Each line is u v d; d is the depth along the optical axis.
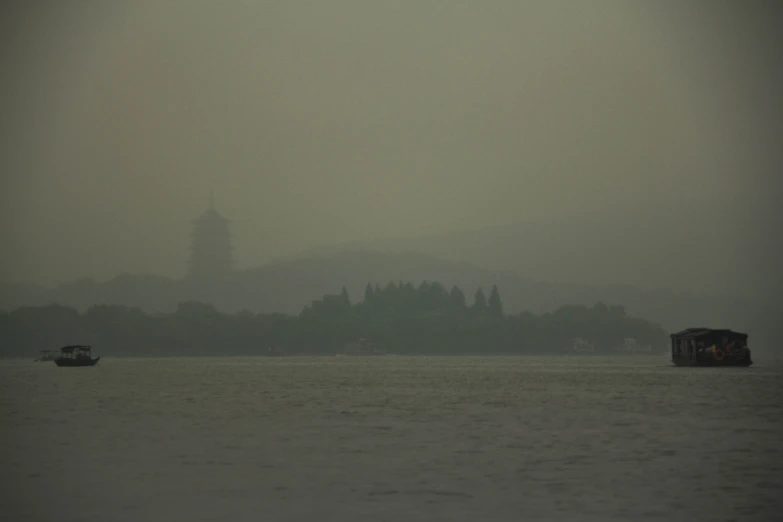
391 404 127.31
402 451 75.38
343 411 114.69
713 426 93.88
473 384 189.38
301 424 97.50
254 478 63.16
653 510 53.31
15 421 102.81
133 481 62.41
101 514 53.38
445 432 89.00
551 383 190.12
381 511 53.38
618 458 71.19
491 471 65.38
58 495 58.06
